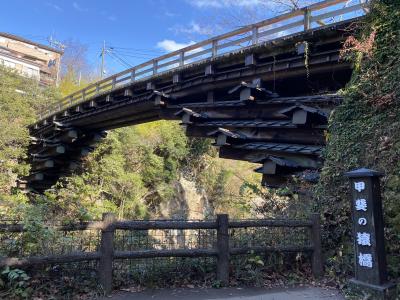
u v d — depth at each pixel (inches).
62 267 179.3
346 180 248.5
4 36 1706.4
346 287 188.1
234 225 202.5
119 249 193.3
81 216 201.0
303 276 210.8
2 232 168.9
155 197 960.9
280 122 387.9
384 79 259.6
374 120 255.0
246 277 201.6
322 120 339.9
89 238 189.6
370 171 173.5
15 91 896.9
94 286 178.2
